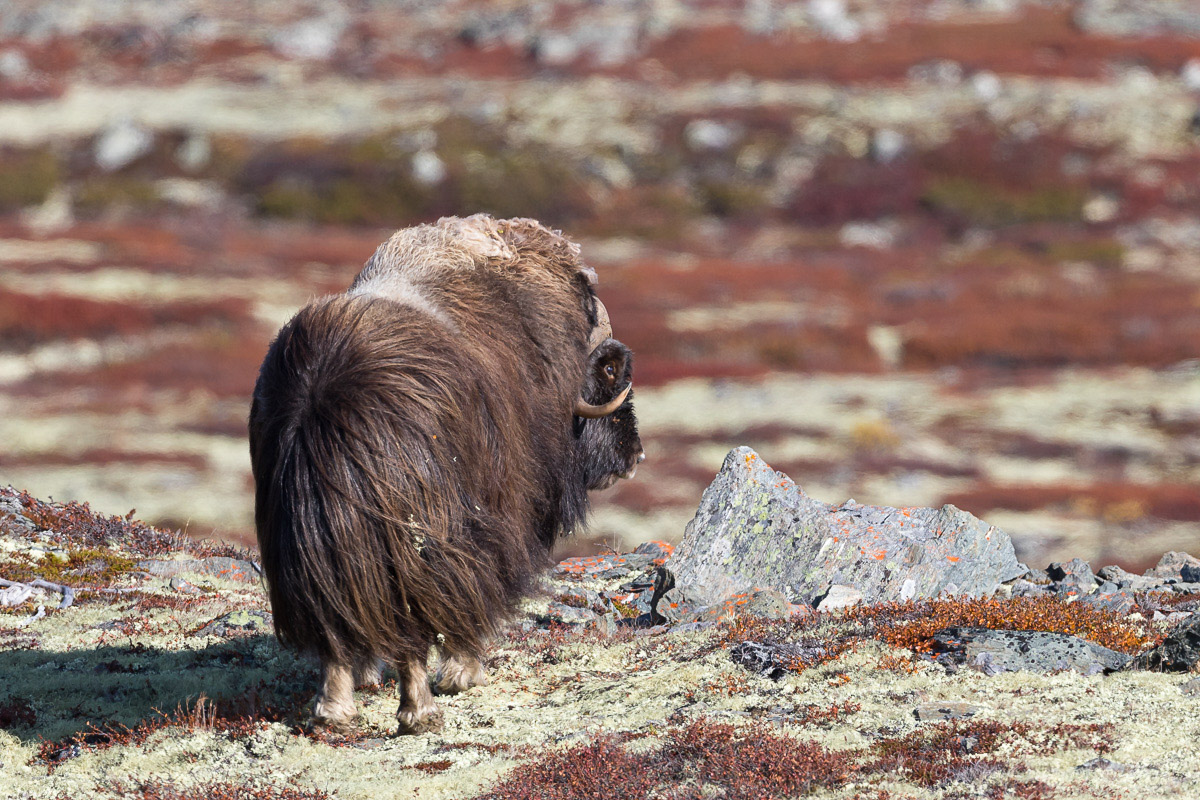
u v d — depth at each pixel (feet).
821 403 385.91
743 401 384.27
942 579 110.32
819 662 79.97
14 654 95.86
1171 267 582.76
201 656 94.79
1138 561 245.86
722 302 509.76
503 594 71.82
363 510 65.00
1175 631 75.82
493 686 84.69
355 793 64.59
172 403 373.20
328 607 65.21
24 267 514.68
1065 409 381.40
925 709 69.00
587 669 88.38
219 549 144.25
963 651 77.77
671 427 354.33
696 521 111.86
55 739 77.56
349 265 563.07
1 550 127.95
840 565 109.40
